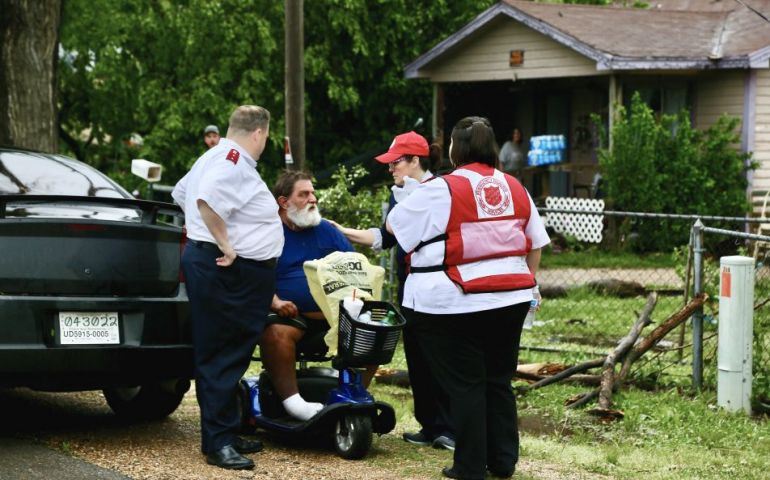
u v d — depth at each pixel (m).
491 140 5.46
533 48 20.75
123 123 25.91
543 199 20.44
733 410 7.46
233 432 5.79
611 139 19.22
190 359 6.17
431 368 5.40
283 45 23.36
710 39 20.72
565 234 19.44
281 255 6.28
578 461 6.12
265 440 6.39
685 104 20.61
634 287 13.39
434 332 5.32
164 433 6.54
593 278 15.05
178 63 23.62
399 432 6.75
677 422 7.12
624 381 8.09
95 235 5.96
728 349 7.48
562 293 13.32
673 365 8.80
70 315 5.82
